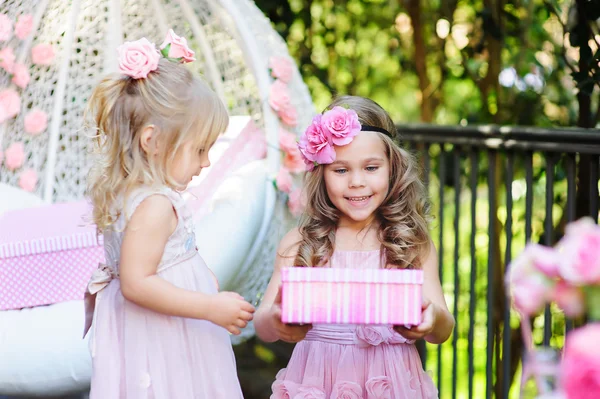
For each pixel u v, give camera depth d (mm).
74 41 3008
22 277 2414
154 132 1719
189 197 2623
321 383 1827
